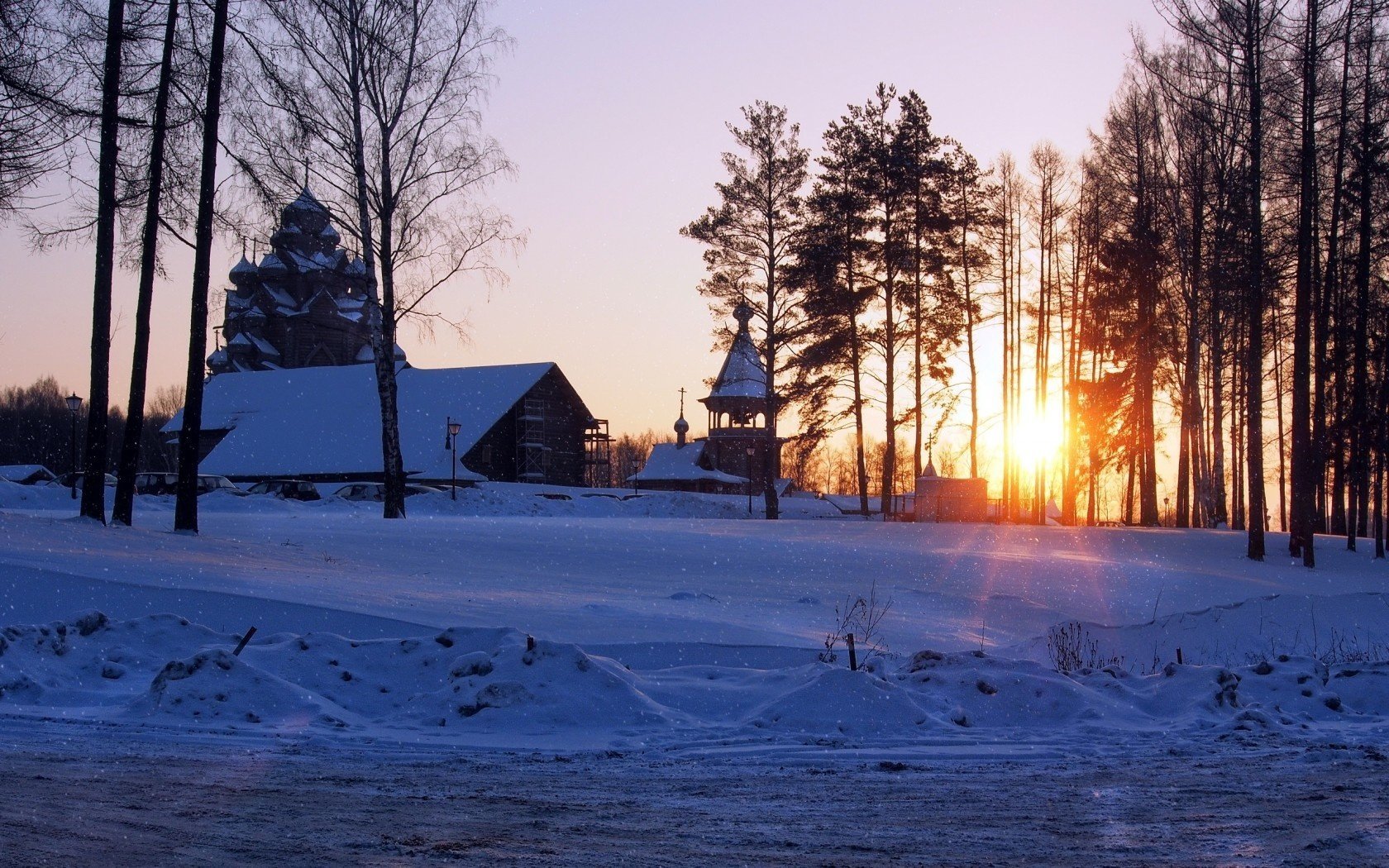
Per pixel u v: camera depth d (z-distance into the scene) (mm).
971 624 20141
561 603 18609
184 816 6699
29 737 9203
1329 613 19359
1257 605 19516
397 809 7129
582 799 7660
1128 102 46625
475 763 8945
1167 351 48312
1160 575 28219
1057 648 16797
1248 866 6004
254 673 10930
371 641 12398
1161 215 46250
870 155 50188
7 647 11672
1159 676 12891
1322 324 34688
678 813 7262
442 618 16109
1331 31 31359
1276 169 35281
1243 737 10562
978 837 6695
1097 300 49594
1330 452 46062
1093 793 8070
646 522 43375
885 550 31578
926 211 50312
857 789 8141
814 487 159625
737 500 81938
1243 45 32438
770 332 49625
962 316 51312
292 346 106125
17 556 17969
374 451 84688
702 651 14086
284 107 28719
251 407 94625
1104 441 52469
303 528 30828
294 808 7035
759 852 6258
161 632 12773
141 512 38719
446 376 92000
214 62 24375
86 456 24469
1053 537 37594
